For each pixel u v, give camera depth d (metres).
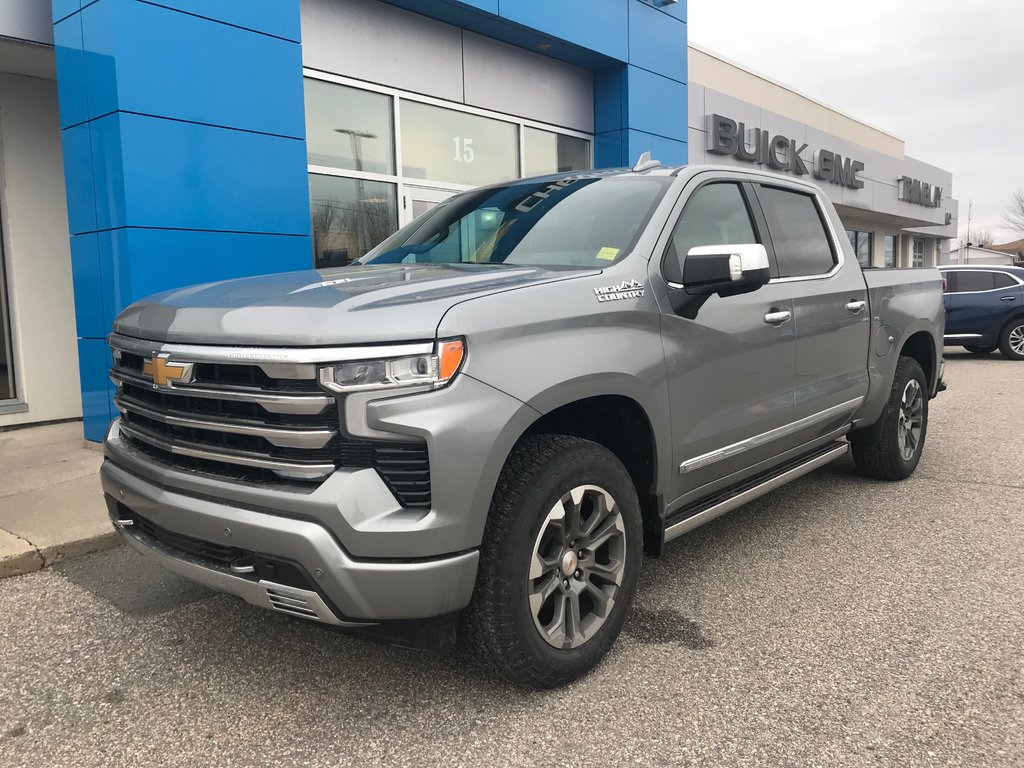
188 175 6.26
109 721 2.57
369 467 2.28
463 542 2.30
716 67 15.99
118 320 3.05
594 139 11.36
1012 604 3.35
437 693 2.70
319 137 7.97
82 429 7.35
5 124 7.21
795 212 4.30
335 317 2.29
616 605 2.85
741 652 2.96
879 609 3.32
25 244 7.40
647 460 3.02
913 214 24.30
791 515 4.68
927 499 4.96
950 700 2.59
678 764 2.28
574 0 9.94
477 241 3.56
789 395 3.83
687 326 3.12
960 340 14.02
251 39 6.62
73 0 6.06
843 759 2.29
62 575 3.91
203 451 2.49
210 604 3.51
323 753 2.37
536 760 2.31
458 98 9.34
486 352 2.36
